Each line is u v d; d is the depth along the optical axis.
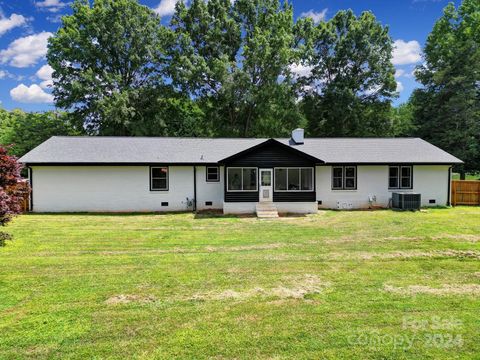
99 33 27.36
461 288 5.70
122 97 25.91
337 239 9.69
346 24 31.98
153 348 3.82
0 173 8.86
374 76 31.48
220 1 29.83
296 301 5.15
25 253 8.12
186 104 32.88
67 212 15.77
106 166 16.12
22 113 41.62
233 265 7.07
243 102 28.56
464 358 3.63
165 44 29.34
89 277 6.28
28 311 4.79
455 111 27.53
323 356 3.67
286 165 15.62
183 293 5.49
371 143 19.25
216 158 16.80
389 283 5.95
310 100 32.81
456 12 30.59
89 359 3.61
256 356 3.66
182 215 14.95
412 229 11.12
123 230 11.25
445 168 17.58
